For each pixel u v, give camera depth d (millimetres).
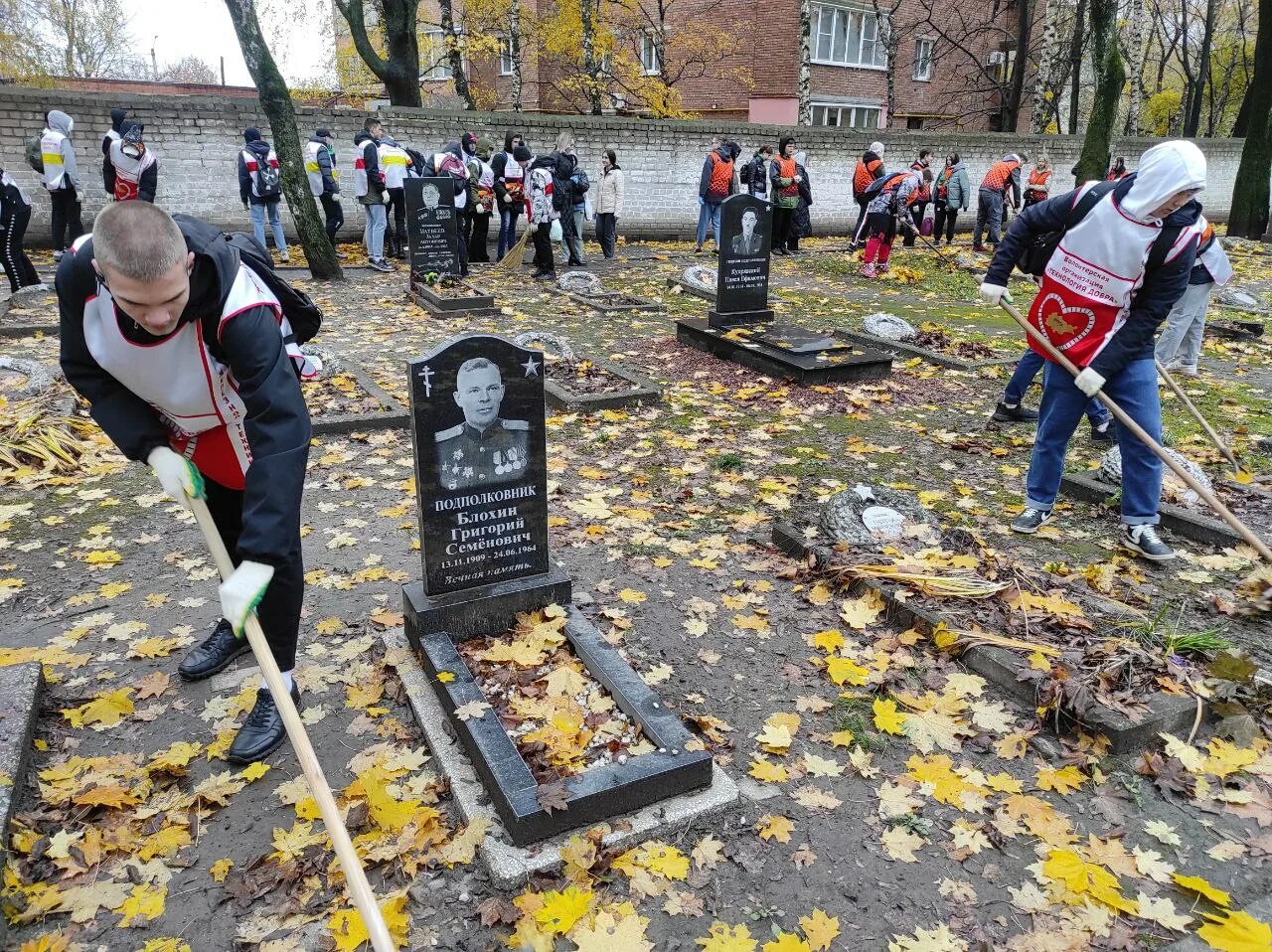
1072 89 26422
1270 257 15617
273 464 2377
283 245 12719
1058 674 2986
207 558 4102
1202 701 2967
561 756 2633
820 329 9180
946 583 3607
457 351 3029
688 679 3225
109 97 12930
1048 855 2439
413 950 2123
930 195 17297
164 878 2318
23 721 2717
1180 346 7598
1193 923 2246
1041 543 4352
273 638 2713
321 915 2215
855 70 27281
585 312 10016
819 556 3975
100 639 3426
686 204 18047
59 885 2279
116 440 2521
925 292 12016
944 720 2990
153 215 2041
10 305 9094
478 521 3246
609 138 16984
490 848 2379
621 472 5234
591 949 2113
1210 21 28516
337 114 14656
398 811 2514
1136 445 4062
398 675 3174
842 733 2908
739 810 2600
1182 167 3559
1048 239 4109
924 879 2365
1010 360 8031
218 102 13609
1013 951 2133
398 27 17000
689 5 25641
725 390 6988
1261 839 2514
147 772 2666
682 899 2277
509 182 13688
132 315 2176
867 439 5906
